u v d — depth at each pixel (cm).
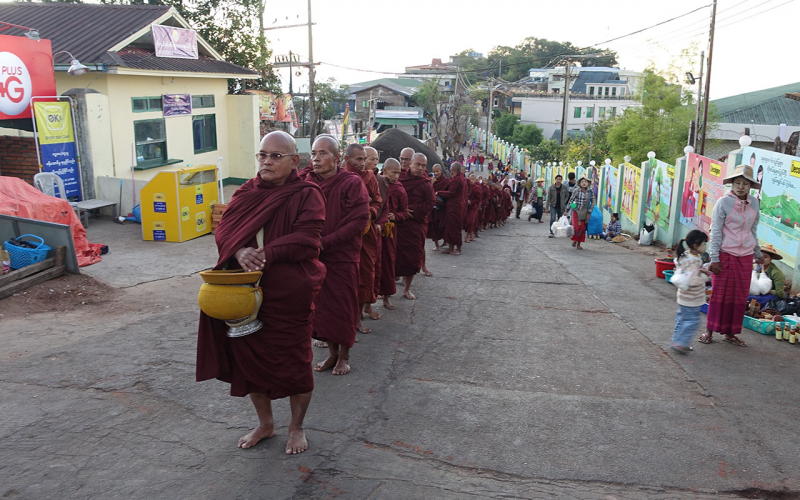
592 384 509
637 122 2964
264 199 349
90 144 1229
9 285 677
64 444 375
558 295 852
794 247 820
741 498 346
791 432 426
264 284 345
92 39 1399
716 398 484
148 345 555
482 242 1471
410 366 541
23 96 1095
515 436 409
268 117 2372
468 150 6278
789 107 3350
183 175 1104
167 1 2248
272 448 380
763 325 659
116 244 1047
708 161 1133
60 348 540
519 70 9925
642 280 978
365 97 6347
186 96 1609
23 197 823
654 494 346
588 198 1355
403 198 704
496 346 608
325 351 577
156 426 404
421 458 377
